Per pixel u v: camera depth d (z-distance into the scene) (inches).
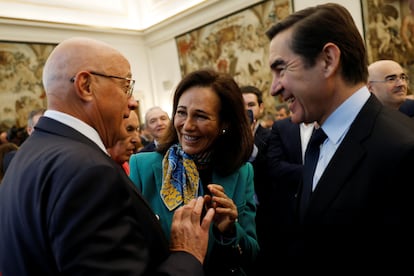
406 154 31.0
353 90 38.0
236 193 59.9
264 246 81.5
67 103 39.1
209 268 53.4
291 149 102.5
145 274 31.5
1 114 325.4
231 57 330.6
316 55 36.3
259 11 297.6
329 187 36.3
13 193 33.4
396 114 37.4
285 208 83.1
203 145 57.7
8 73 330.0
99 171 31.5
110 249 29.3
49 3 354.9
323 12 36.8
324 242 36.6
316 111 39.3
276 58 39.0
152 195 58.1
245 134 61.1
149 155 62.7
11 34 330.6
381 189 32.6
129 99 44.7
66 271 28.0
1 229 33.9
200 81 58.2
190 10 354.6
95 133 39.6
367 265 33.6
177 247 41.6
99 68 39.9
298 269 41.8
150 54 428.8
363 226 33.7
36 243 30.4
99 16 393.1
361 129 36.0
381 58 225.1
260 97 117.0
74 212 29.1
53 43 358.6
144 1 416.8
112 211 30.8
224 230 52.4
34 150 35.7
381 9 221.3
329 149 40.3
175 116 59.8
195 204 46.6
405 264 31.3
